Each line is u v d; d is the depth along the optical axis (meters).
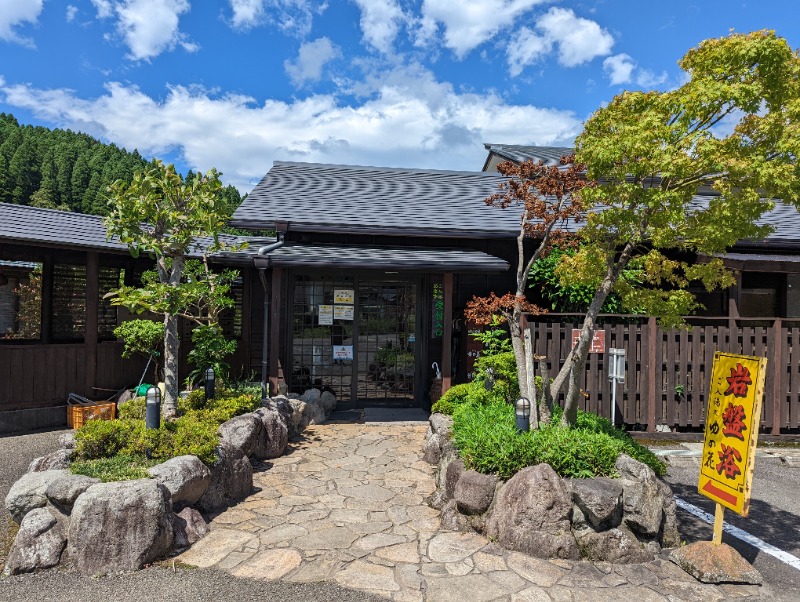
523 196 5.62
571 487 4.11
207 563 3.79
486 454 4.54
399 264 8.23
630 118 4.64
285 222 8.80
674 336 8.15
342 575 3.63
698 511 5.26
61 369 8.27
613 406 7.80
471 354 9.37
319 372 9.28
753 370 3.71
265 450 6.37
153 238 6.30
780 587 3.71
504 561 3.86
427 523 4.54
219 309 7.88
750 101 4.26
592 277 5.34
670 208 4.35
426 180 13.16
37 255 8.41
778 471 6.74
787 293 10.37
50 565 3.71
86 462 4.58
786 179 3.97
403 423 8.25
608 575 3.73
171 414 6.04
